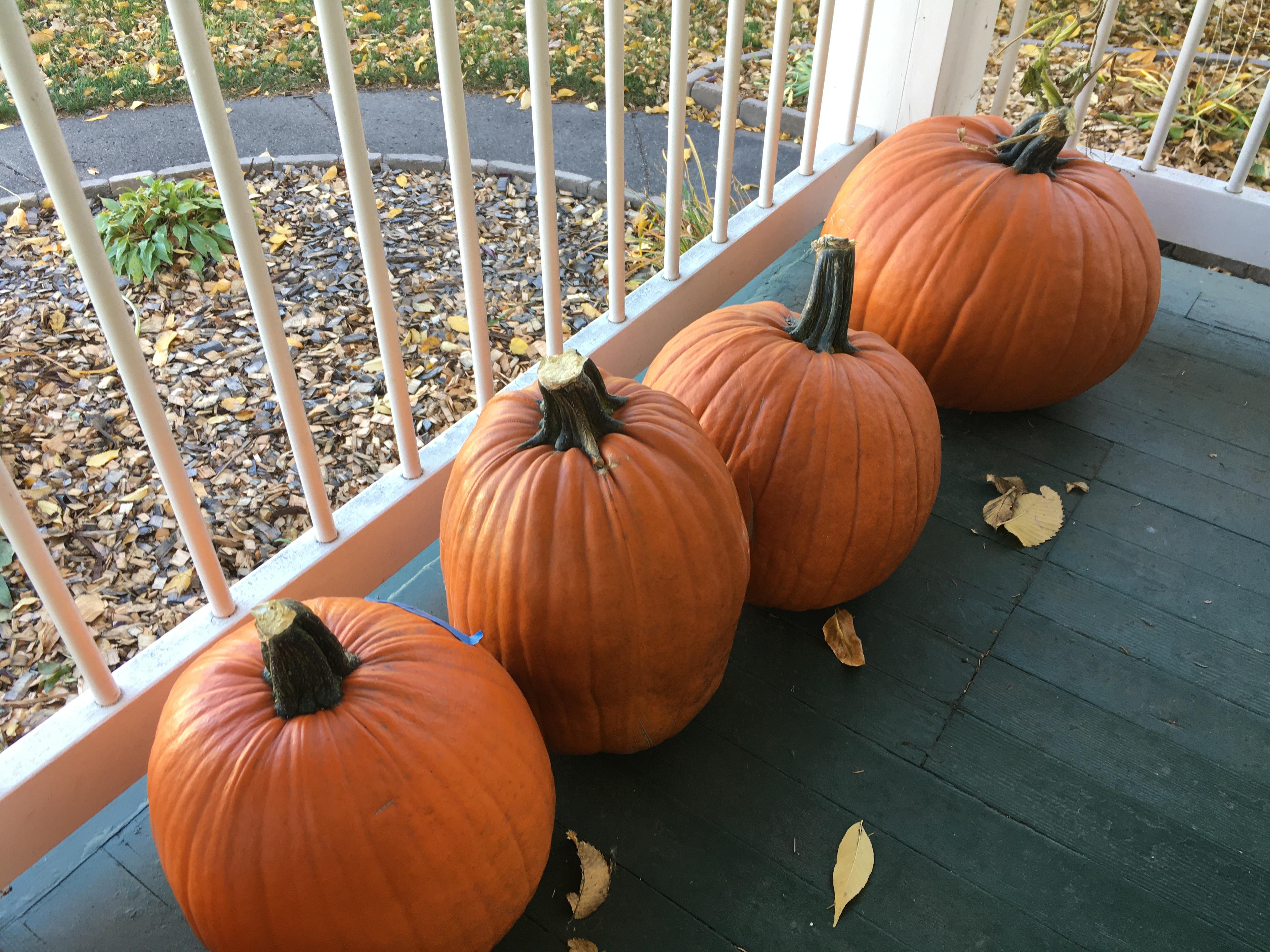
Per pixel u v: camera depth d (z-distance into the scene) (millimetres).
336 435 3033
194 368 3227
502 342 3428
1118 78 4375
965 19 2354
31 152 4383
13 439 2924
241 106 4723
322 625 1009
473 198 1459
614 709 1349
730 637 1400
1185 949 1296
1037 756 1518
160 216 3582
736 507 1326
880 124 2605
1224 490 1977
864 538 1532
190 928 1286
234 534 2715
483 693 1107
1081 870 1377
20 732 2246
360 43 5242
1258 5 4848
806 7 5621
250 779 982
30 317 3381
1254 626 1715
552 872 1366
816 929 1308
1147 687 1618
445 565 1337
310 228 3902
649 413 1293
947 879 1363
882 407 1493
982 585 1786
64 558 2617
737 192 4133
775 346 1531
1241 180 2412
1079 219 1808
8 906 1313
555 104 4875
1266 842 1415
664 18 5512
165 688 1364
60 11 5516
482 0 5719
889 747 1527
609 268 1890
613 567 1206
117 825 1411
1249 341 2352
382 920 1022
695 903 1333
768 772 1491
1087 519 1912
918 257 1850
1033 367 1910
